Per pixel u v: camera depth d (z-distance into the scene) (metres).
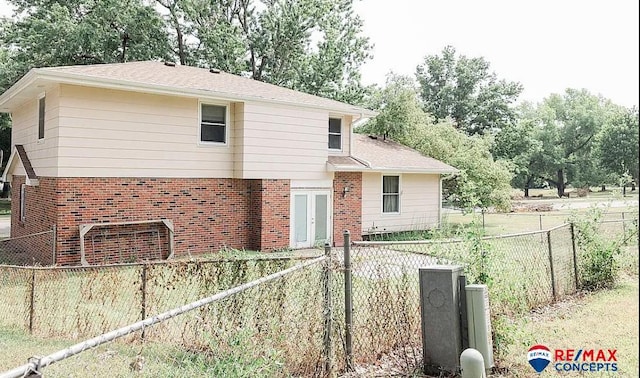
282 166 16.16
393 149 23.05
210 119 15.26
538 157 62.81
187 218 14.70
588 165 64.56
